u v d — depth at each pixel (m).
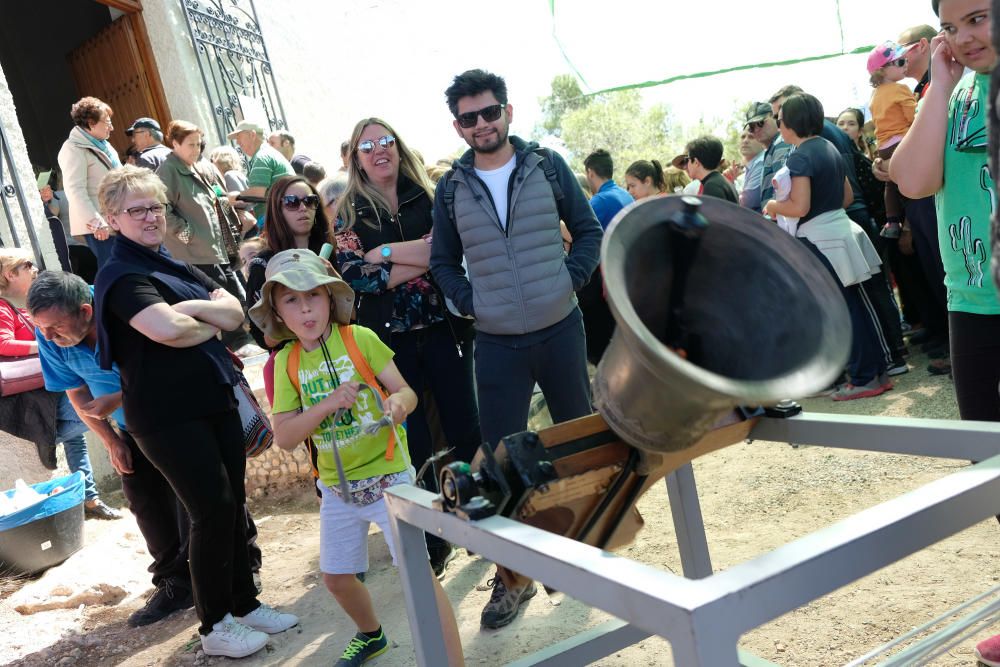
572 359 3.34
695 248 1.43
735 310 1.45
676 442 1.40
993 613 1.82
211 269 6.26
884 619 2.64
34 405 4.80
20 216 5.92
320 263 2.77
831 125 5.65
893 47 4.77
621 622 2.12
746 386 1.18
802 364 1.28
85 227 6.07
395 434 2.76
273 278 2.64
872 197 6.15
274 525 4.93
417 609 1.80
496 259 3.25
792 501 3.81
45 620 3.87
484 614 3.14
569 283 3.28
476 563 3.84
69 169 6.03
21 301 4.93
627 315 1.19
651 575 1.14
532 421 5.19
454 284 3.40
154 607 3.75
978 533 3.11
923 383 5.11
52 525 4.42
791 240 1.43
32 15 11.45
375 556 4.07
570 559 1.25
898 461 4.03
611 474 1.67
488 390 3.33
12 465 5.29
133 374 3.04
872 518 1.20
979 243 2.17
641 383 1.34
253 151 7.72
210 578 3.17
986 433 1.52
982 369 2.26
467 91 3.20
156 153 6.56
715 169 5.88
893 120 4.77
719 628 1.04
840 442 1.77
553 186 3.32
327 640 3.26
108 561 4.48
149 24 9.16
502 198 3.30
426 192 3.90
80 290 3.54
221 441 3.27
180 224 6.05
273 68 11.13
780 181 4.97
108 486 6.08
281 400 2.79
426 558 1.81
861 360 5.13
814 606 2.82
